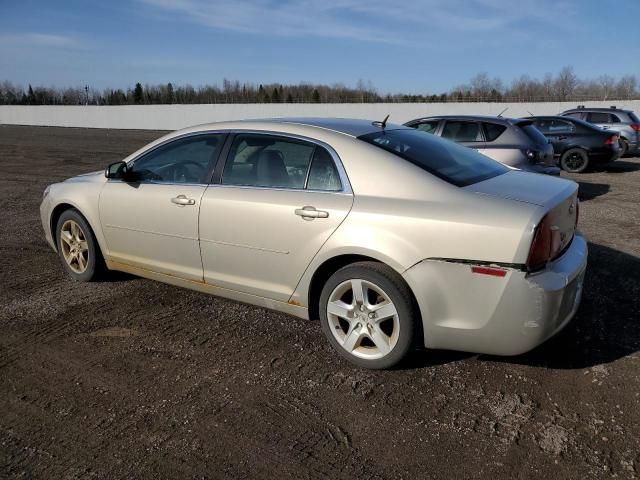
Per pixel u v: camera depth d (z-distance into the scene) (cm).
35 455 274
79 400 323
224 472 260
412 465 262
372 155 356
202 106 3894
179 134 453
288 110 3675
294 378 345
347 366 359
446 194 329
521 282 299
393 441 281
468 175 361
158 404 317
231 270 406
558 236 321
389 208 334
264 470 261
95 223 491
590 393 321
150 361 370
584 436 281
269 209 376
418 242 320
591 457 265
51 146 2308
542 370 348
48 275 548
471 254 308
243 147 410
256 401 319
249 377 347
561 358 363
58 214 539
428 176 341
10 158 1800
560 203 324
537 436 282
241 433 289
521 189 342
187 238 424
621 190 1087
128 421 301
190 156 439
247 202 388
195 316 443
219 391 331
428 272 319
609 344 381
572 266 326
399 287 331
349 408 311
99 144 2433
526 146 863
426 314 324
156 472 260
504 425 292
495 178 370
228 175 411
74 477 258
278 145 394
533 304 301
